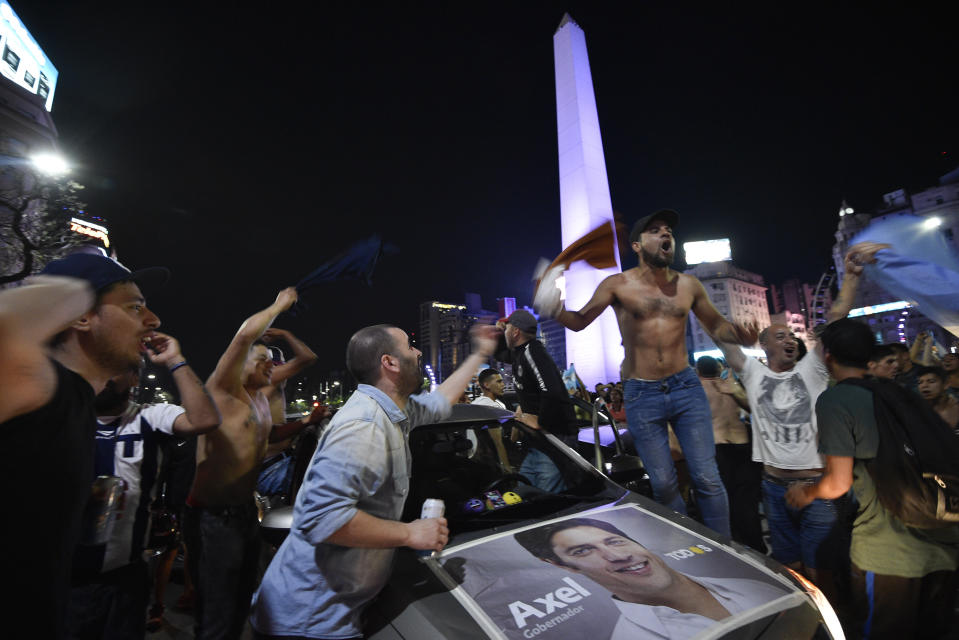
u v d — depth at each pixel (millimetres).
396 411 1724
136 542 2025
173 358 2129
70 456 1093
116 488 1961
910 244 2955
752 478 4320
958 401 4098
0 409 789
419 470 2676
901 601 2037
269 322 2357
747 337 3051
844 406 2160
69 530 1088
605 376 19625
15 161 10062
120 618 1966
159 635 3320
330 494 1469
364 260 2301
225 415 2328
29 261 9766
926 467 1925
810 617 1673
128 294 1434
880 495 2047
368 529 1469
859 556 2195
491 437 3080
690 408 2945
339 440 1554
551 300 3033
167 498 3264
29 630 993
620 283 3129
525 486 2811
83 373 1328
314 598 1559
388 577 1682
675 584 1763
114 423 2109
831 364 2457
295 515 1692
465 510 2408
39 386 831
